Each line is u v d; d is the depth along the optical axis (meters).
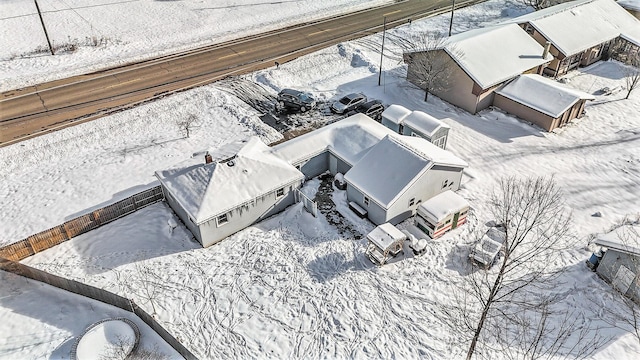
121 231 27.72
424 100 41.75
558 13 47.22
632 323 22.88
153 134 36.38
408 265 26.05
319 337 22.41
